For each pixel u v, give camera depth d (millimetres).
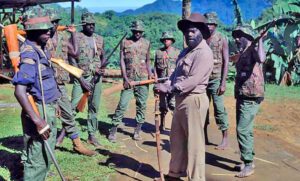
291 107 8266
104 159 4797
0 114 7035
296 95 9812
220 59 5188
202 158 3775
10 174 4078
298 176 4371
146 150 5270
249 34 4250
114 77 13086
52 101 3211
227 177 4328
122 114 5555
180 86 3652
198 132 3742
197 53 3645
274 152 5230
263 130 6363
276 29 12414
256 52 4125
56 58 4562
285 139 5867
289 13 12969
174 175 4109
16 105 7699
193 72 3643
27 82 2896
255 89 4180
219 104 5270
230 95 9781
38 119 2945
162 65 6406
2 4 11562
